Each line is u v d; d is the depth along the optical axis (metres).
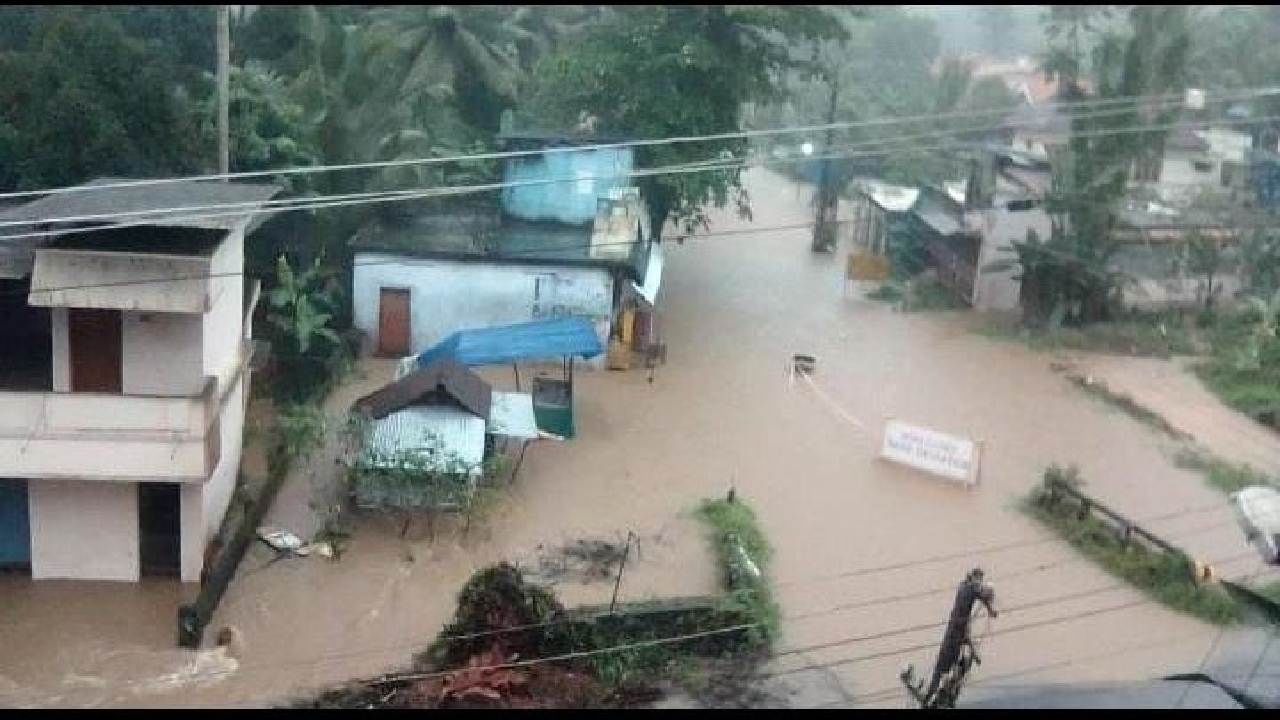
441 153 33.00
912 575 20.98
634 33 35.38
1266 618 19.72
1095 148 35.94
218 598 18.56
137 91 24.42
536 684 16.69
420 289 29.66
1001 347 34.84
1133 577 21.00
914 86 69.75
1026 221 38.03
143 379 18.31
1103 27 54.47
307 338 26.75
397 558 20.39
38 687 16.36
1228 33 54.62
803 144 45.78
